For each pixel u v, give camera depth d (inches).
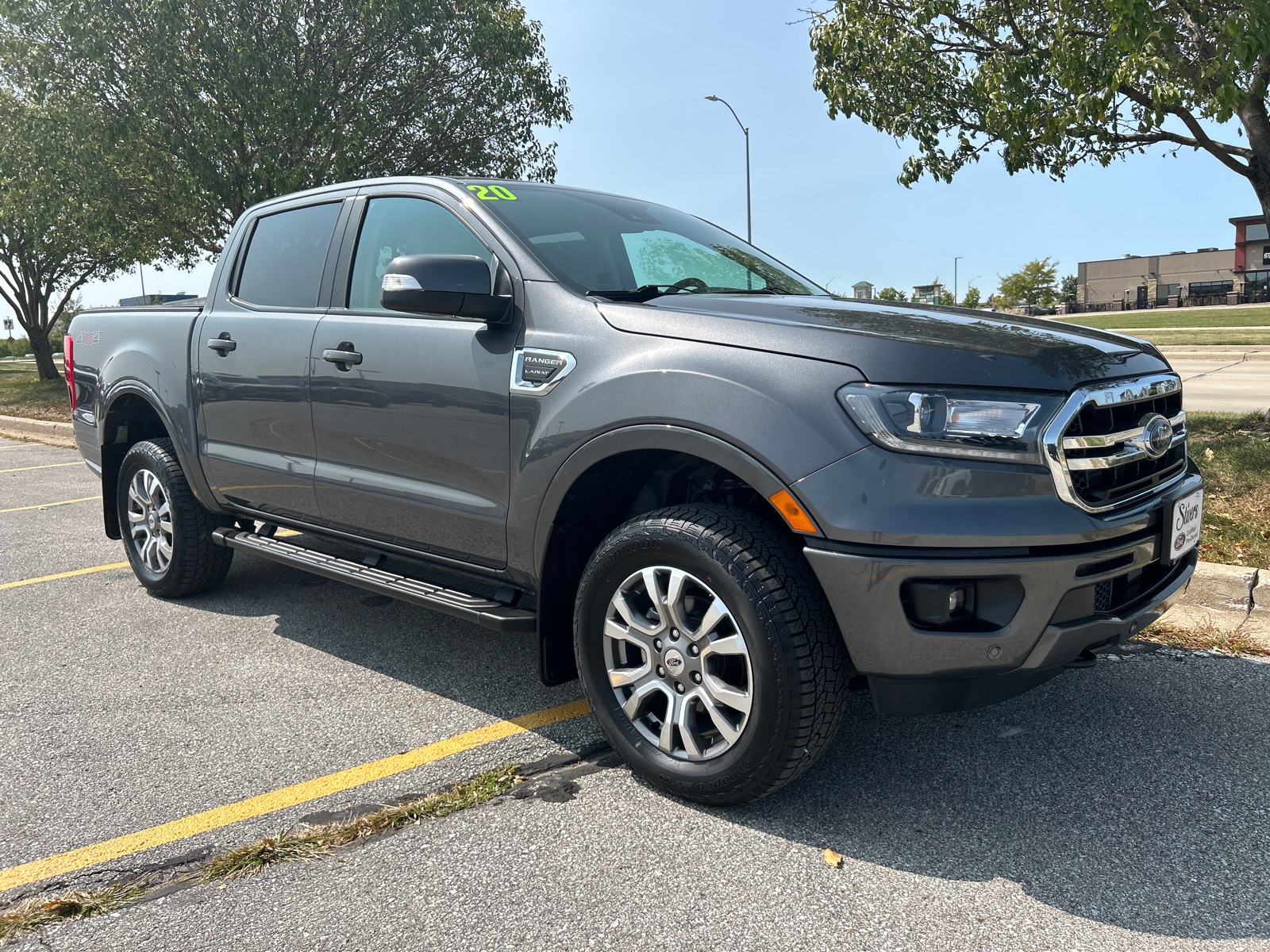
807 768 94.9
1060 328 106.3
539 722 123.0
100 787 105.7
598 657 106.6
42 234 817.5
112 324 187.9
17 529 254.7
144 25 526.3
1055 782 104.3
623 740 104.4
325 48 566.9
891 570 84.9
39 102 561.0
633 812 99.1
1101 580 89.7
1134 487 96.3
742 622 91.5
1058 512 86.4
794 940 77.2
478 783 104.7
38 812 100.3
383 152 596.7
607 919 80.4
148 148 552.1
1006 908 81.3
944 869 87.4
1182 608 158.9
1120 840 92.2
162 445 176.9
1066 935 77.4
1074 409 87.7
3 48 545.0
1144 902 81.9
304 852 91.5
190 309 172.7
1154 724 119.0
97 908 83.2
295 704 129.3
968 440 85.4
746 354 94.6
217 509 166.6
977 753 111.9
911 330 94.8
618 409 99.7
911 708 90.2
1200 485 110.3
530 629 113.3
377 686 135.6
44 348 975.6
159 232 613.0
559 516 108.0
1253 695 127.3
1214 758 109.5
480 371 115.0
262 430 149.0
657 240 136.4
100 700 131.0
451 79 605.9
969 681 88.4
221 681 138.0
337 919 81.0
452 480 120.1
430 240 129.9
